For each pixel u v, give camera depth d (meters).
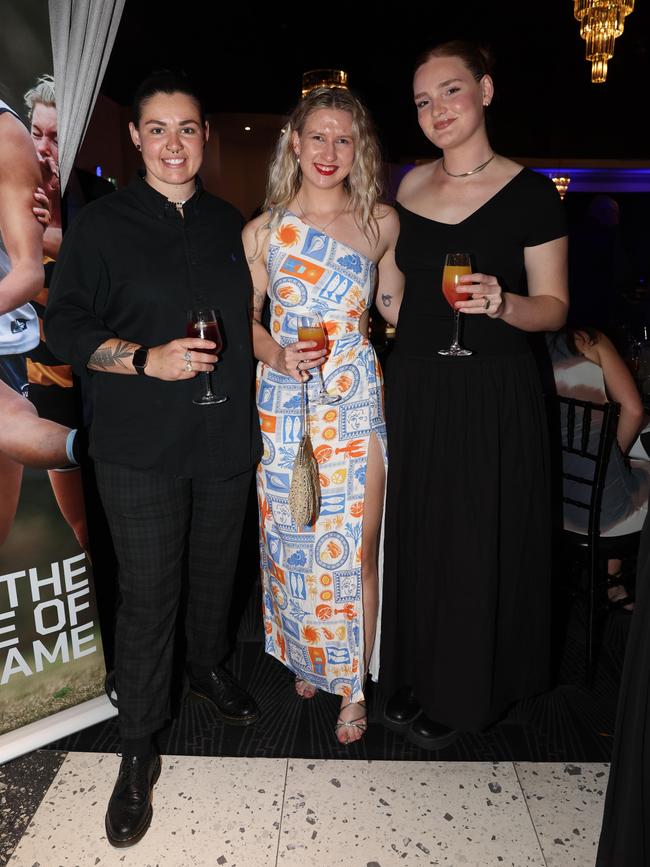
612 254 8.97
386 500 2.10
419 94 1.89
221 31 7.57
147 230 1.80
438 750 2.14
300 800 1.94
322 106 1.85
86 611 2.24
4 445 2.00
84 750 2.16
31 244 1.95
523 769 2.06
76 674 2.24
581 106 9.88
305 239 1.96
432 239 1.97
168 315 1.82
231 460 1.96
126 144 9.22
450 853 1.76
